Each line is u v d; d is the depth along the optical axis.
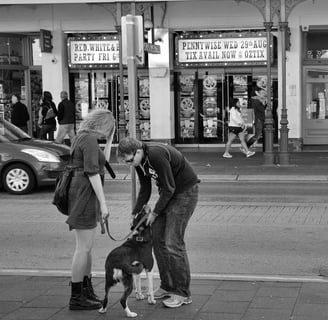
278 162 18.02
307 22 20.22
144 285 6.37
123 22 7.07
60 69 21.89
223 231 9.43
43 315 5.34
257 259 7.73
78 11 21.53
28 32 22.25
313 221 10.17
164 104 21.39
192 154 20.30
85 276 5.59
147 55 21.09
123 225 9.98
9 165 13.75
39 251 8.37
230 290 6.00
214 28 21.05
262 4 17.55
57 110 19.44
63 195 5.56
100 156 5.57
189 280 5.65
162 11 20.89
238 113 19.17
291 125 20.70
